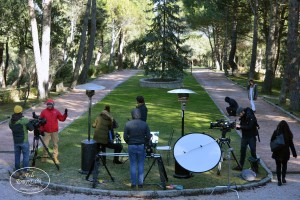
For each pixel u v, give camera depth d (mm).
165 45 35250
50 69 34375
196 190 8984
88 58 36750
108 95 28266
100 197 8703
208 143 9234
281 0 34594
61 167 10727
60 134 14977
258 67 80875
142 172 9086
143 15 61438
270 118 19172
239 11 43750
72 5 40625
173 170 10648
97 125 10461
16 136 10055
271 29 29531
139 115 9062
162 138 14359
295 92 20984
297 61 21719
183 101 10391
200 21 52844
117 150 10828
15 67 59500
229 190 9203
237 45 74000
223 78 44094
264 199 8648
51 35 40750
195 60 99312
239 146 13320
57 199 8531
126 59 74188
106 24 55938
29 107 22422
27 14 36469
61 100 25391
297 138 14859
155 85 34031
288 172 10727
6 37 37438
